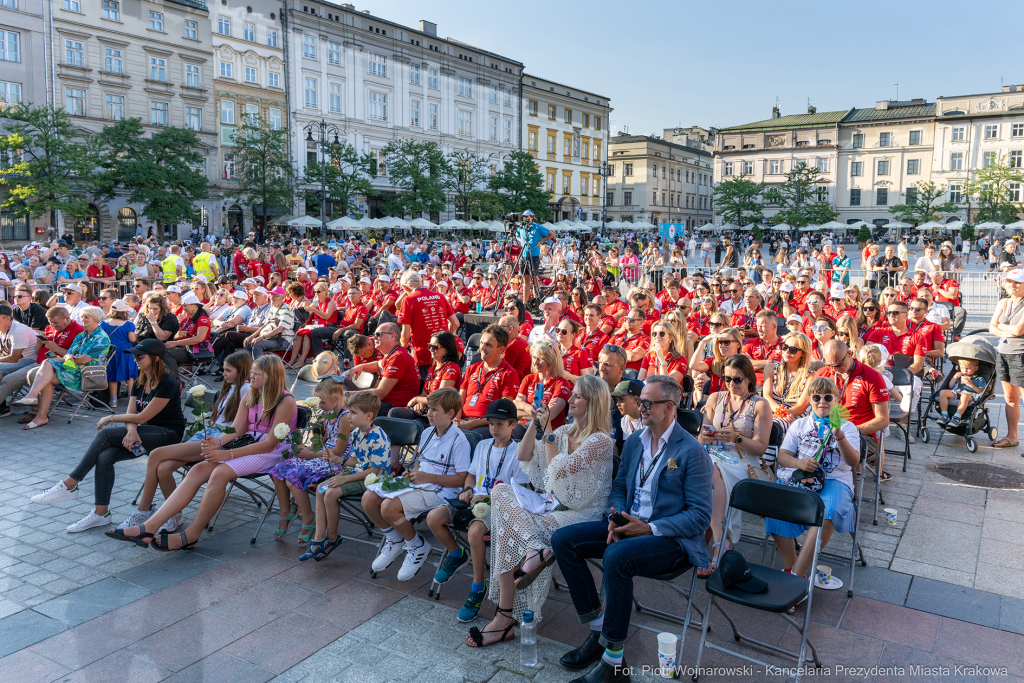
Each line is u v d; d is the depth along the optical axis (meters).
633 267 25.88
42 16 37.22
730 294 11.24
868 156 78.88
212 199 44.19
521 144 66.62
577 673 4.00
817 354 8.43
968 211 67.50
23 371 9.34
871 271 21.33
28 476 7.14
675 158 90.12
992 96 72.00
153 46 41.28
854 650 4.12
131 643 4.24
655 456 4.34
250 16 45.59
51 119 35.09
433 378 7.21
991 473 7.12
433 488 5.06
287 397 5.91
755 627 4.40
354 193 46.84
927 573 5.04
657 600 4.77
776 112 91.50
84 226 38.91
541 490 4.84
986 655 4.04
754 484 4.32
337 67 50.50
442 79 58.22
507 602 4.29
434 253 32.38
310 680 3.89
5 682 3.83
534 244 17.27
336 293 14.25
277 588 4.96
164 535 5.36
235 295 12.60
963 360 7.92
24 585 4.95
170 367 9.97
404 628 4.45
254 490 6.40
